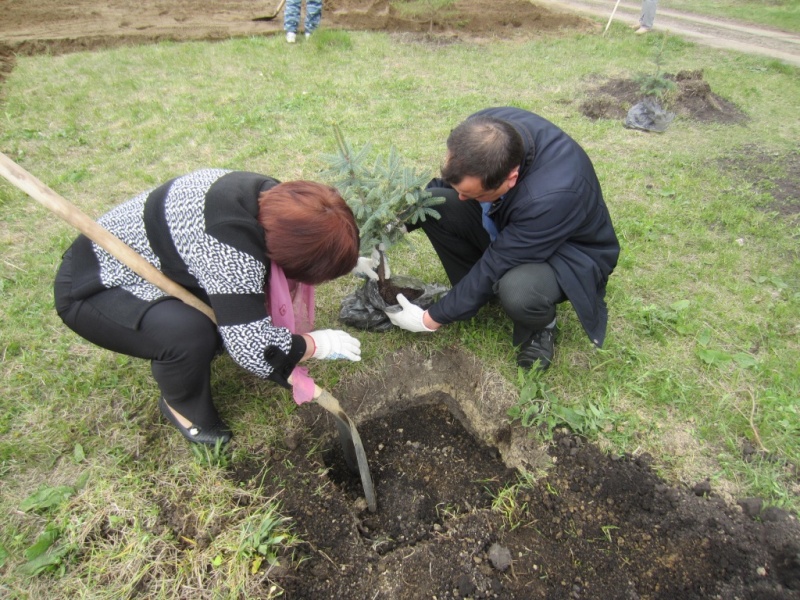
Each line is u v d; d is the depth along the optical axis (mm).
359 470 2303
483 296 2449
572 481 2361
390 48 7266
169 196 1773
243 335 1788
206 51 6855
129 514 2084
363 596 1997
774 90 6477
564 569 2088
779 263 3521
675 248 3613
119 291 1941
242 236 1671
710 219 3896
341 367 2705
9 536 2039
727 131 5344
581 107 5656
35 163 4410
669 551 2125
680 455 2422
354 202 2252
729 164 4719
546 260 2393
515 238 2285
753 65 7410
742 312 3127
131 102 5465
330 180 2338
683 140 5125
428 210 2391
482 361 2760
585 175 2254
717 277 3367
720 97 6082
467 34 8148
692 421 2545
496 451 2689
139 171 4270
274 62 6547
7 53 6797
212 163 4426
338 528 2180
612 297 3158
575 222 2246
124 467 2270
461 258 2938
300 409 2531
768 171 4602
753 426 2494
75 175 4195
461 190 2129
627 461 2406
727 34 9180
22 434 2367
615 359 2779
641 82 5617
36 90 5715
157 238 1804
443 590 2033
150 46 7070
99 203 3941
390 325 2855
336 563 2078
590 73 6691
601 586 2041
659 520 2217
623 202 4059
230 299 1742
